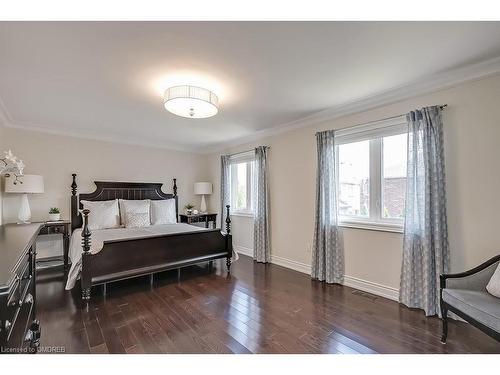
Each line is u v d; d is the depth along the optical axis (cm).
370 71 223
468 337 201
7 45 178
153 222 470
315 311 248
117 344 190
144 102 294
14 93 266
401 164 281
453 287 200
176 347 188
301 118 358
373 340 197
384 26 162
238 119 363
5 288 97
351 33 169
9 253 138
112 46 181
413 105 263
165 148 543
